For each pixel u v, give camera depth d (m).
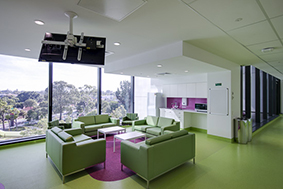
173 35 2.91
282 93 11.06
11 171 3.10
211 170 3.16
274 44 3.31
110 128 5.18
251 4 1.83
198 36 2.95
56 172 3.07
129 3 1.78
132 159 2.84
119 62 5.08
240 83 5.69
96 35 2.93
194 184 2.66
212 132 5.50
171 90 7.51
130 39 3.14
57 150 2.95
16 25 2.48
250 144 4.89
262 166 3.36
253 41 3.15
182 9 2.01
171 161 2.95
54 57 2.22
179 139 3.12
